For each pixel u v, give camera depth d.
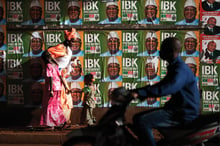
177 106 4.66
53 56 7.90
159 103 8.23
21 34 8.40
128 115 8.26
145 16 8.20
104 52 8.32
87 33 8.30
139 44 8.25
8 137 7.59
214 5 8.04
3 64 8.44
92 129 4.95
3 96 8.47
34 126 8.38
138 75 8.30
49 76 7.79
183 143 4.75
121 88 4.75
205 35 8.11
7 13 8.36
